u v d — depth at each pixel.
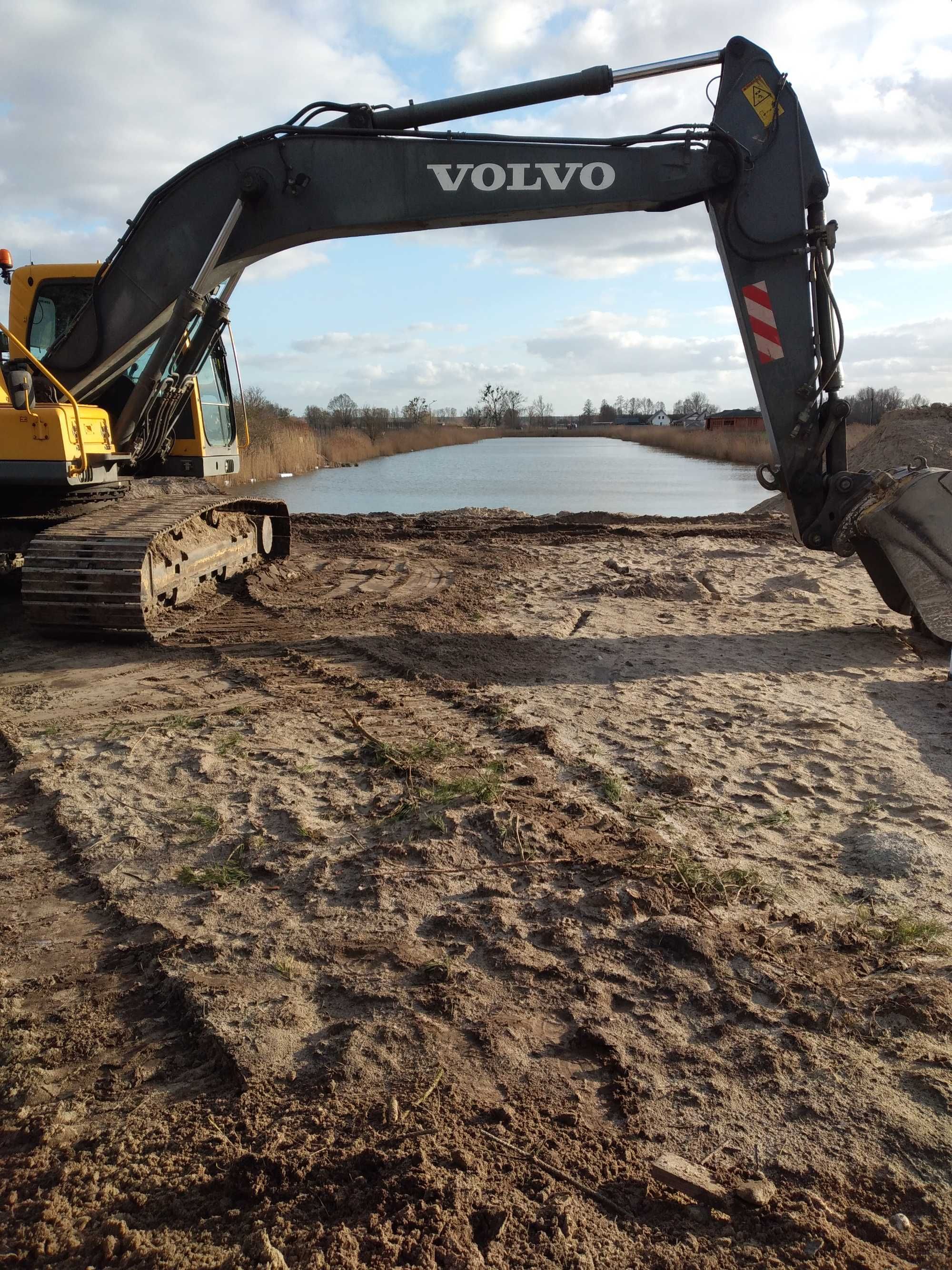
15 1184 2.30
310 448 35.44
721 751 5.15
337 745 5.22
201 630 7.95
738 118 7.09
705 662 7.01
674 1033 2.84
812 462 7.46
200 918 3.48
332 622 8.29
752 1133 2.44
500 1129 2.44
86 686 6.38
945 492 6.88
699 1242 2.11
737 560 11.83
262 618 8.44
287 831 4.16
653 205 7.24
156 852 3.98
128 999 3.03
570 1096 2.58
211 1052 2.77
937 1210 2.20
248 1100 2.55
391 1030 2.84
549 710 5.83
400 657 7.02
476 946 3.30
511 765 4.90
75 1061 2.75
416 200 7.20
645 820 4.27
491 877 3.76
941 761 4.99
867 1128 2.45
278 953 3.25
